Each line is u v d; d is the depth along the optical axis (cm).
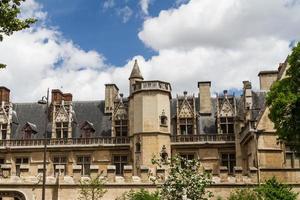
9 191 3331
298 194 3023
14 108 4831
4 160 4384
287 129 2645
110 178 3325
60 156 4341
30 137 4509
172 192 2327
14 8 1595
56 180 3328
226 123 4300
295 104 2592
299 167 3372
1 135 4525
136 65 4541
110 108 4638
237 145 4059
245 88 4012
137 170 3975
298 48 2658
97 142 4334
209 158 4162
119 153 4262
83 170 4269
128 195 3089
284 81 2744
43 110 4778
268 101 2811
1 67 1661
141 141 4034
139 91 4169
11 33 1612
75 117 4656
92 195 3164
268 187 2750
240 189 3103
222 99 4388
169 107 4203
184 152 4216
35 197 3312
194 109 4366
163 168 3247
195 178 2342
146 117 4078
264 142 3441
